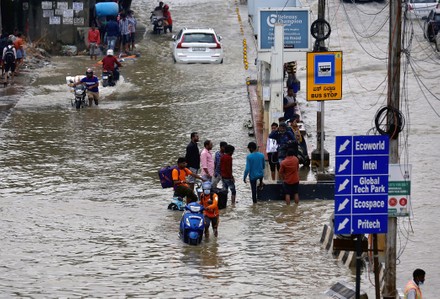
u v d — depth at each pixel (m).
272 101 59.59
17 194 50.91
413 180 53.28
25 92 78.94
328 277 38.22
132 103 75.50
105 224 45.66
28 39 96.56
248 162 49.78
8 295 35.59
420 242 42.66
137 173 55.59
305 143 56.94
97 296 35.62
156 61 91.94
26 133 65.50
